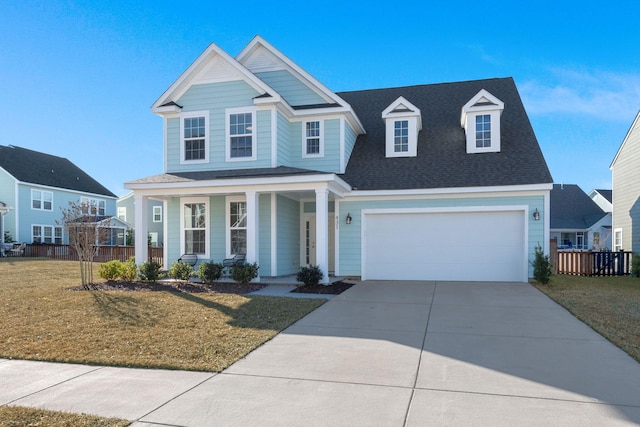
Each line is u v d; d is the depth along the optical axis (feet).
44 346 21.48
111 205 126.00
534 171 45.34
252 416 13.98
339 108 50.60
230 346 21.53
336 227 48.98
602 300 34.01
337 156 51.19
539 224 44.27
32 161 110.32
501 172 46.26
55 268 59.21
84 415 13.98
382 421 13.57
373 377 17.51
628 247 70.38
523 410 14.33
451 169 48.42
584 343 22.38
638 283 46.11
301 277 40.45
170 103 50.31
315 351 21.09
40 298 33.78
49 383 16.90
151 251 69.26
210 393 15.88
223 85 49.75
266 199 48.11
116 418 13.80
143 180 46.16
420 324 26.58
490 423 13.41
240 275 41.42
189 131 50.72
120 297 34.17
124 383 16.89
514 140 51.24
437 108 61.00
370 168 51.31
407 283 44.39
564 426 13.20
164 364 18.88
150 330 24.48
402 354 20.59
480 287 41.19
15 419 13.62
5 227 98.84
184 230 51.96
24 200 100.58
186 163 50.49
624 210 72.08
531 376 17.60
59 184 109.50
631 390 16.07
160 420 13.70
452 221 46.62
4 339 22.80
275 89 53.62
